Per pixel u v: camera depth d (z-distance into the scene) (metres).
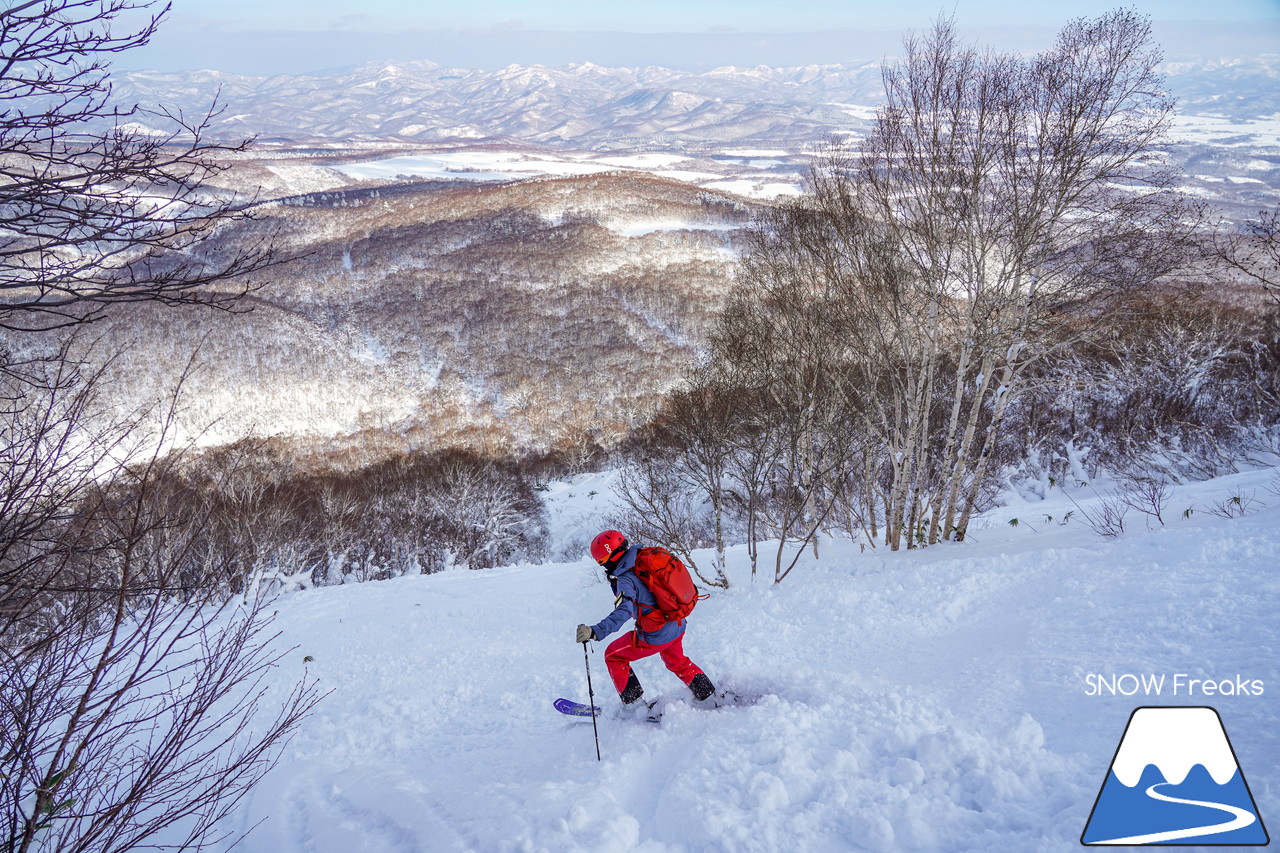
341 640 12.30
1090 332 11.64
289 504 28.75
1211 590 5.49
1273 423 24.23
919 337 12.72
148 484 3.47
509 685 8.33
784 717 4.41
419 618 13.73
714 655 7.55
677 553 12.83
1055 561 8.02
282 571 23.08
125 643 3.42
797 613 8.73
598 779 4.20
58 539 3.21
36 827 3.26
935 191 11.26
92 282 2.97
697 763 4.08
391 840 4.18
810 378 12.47
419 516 39.62
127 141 3.03
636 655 5.30
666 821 3.65
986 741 3.64
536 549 41.56
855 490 17.27
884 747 3.92
